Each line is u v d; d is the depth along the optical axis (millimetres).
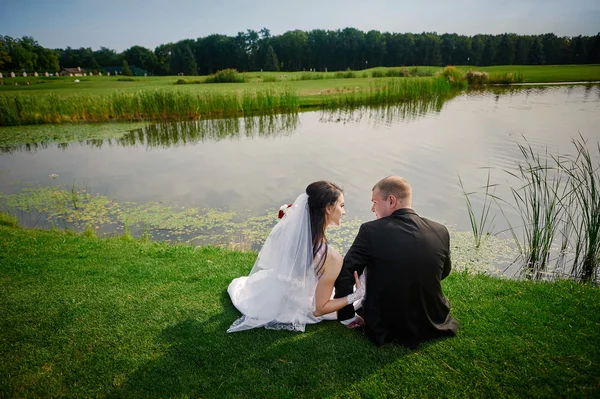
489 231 6488
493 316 3336
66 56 131125
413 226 2674
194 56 119188
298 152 12438
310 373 2721
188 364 2824
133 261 4809
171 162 11680
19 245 5449
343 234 6547
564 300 3594
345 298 2938
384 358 2826
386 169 10164
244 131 16609
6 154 12945
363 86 29797
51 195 8711
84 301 3691
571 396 2457
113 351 2967
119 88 32281
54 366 2818
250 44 123188
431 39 110188
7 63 91375
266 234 6586
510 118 17062
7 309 3553
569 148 11406
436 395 2514
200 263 4730
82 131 16797
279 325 3219
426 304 2791
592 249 5066
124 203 8164
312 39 119125
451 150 11859
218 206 7941
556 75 41688
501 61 102562
